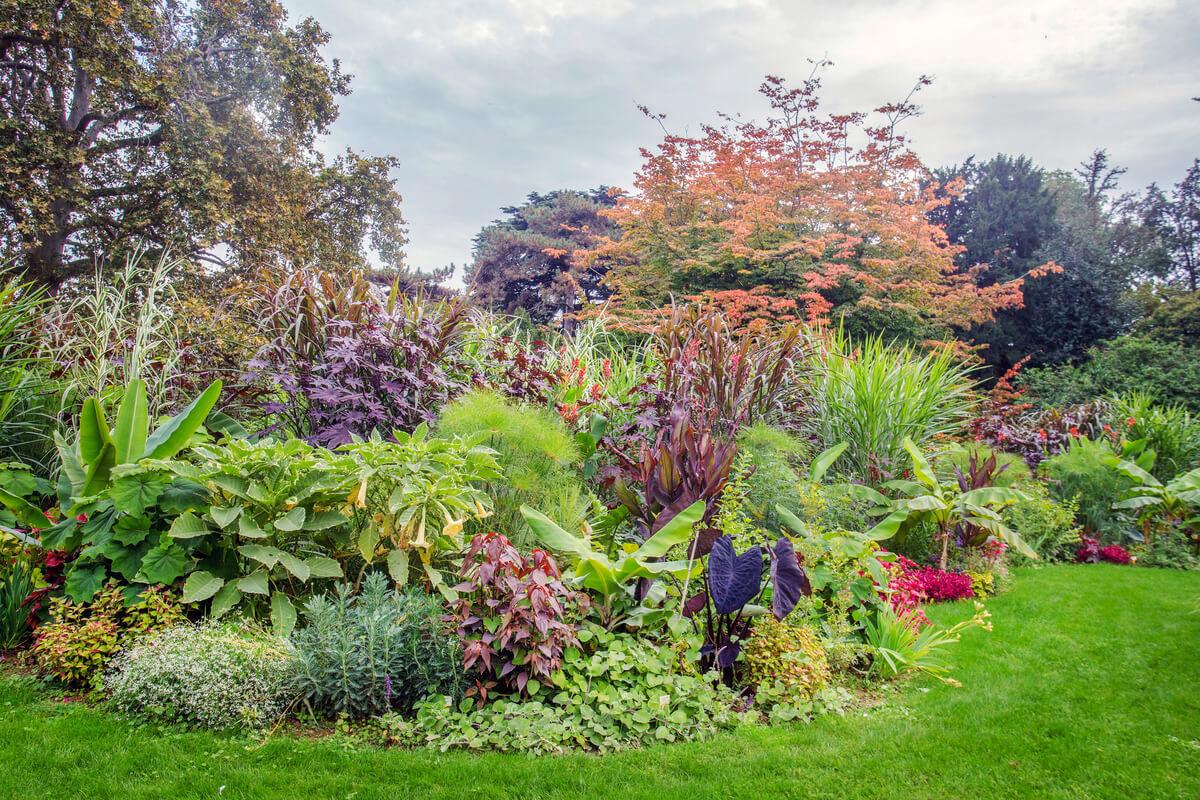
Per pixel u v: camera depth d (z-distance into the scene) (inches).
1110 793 102.2
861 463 262.2
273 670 118.5
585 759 108.7
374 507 151.9
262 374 199.2
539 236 1184.8
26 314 219.0
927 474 225.0
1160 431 360.2
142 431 157.6
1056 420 417.4
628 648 133.9
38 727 110.2
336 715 120.3
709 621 144.5
